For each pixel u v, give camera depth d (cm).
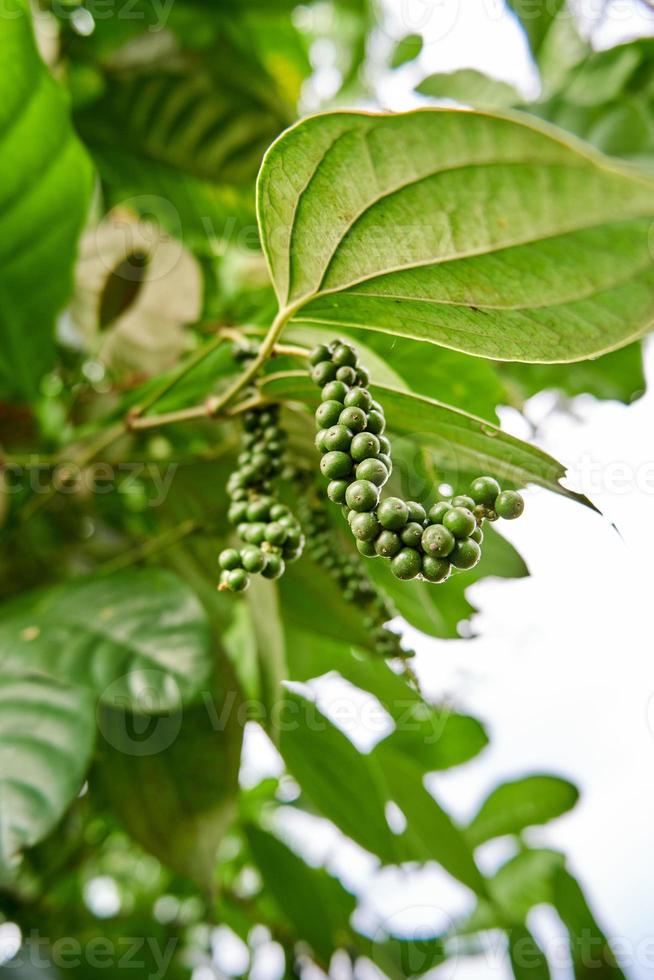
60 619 52
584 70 73
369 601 50
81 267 69
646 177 39
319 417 43
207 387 54
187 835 55
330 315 45
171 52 74
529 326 42
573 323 41
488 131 39
